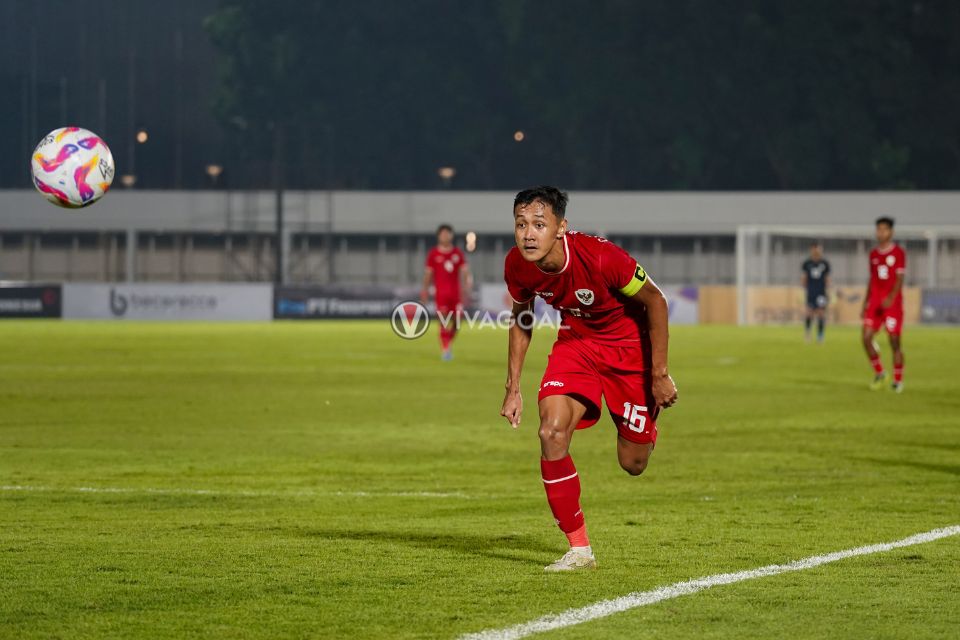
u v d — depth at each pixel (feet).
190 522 95.14
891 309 226.17
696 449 145.59
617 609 66.90
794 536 89.25
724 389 231.30
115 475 122.93
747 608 67.31
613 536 89.04
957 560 80.53
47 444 148.05
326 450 143.84
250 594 70.49
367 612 66.33
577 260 77.46
